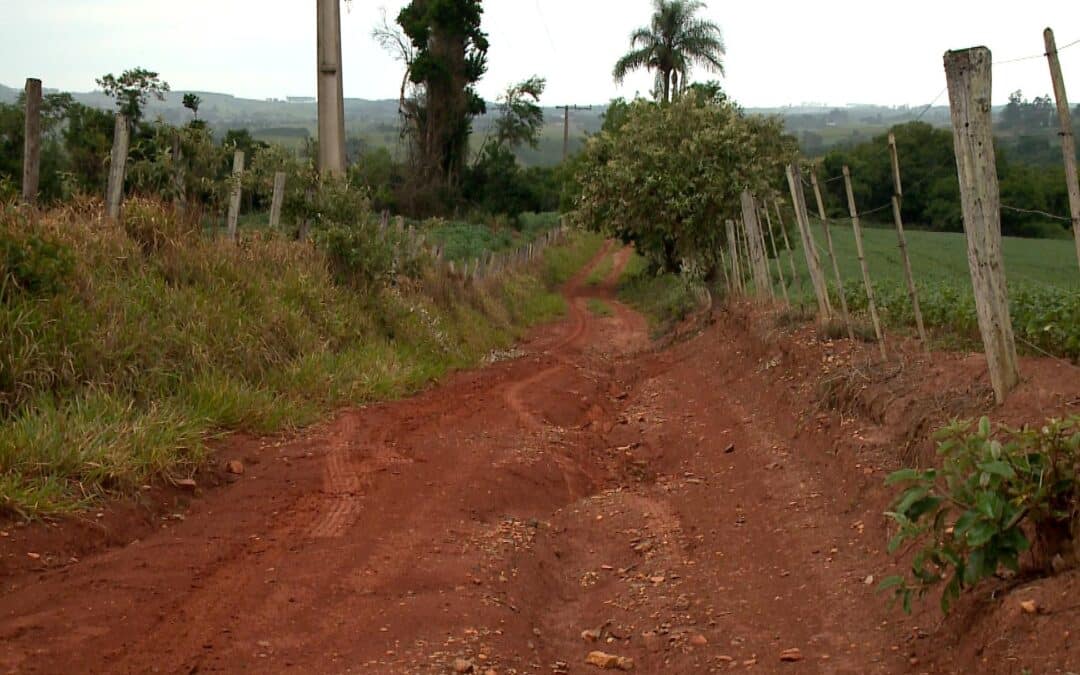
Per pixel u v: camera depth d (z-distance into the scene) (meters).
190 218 11.62
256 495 7.19
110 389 7.95
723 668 4.97
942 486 6.04
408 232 17.48
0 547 5.40
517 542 6.90
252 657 4.54
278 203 14.01
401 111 57.91
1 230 8.20
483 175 61.84
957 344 8.96
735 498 8.05
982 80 6.20
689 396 13.37
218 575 5.57
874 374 8.56
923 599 5.16
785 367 11.35
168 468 7.02
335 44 17.39
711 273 20.98
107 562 5.59
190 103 25.81
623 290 40.16
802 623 5.45
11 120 16.80
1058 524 4.55
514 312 26.08
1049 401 5.89
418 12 55.25
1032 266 24.33
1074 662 3.87
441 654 4.73
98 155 14.90
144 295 9.46
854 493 7.07
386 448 8.92
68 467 6.35
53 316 8.05
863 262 9.29
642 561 6.86
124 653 4.45
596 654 5.12
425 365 13.84
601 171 21.22
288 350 11.07
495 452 9.21
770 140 21.42
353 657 4.62
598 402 13.49
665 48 47.69
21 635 4.49
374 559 6.05
